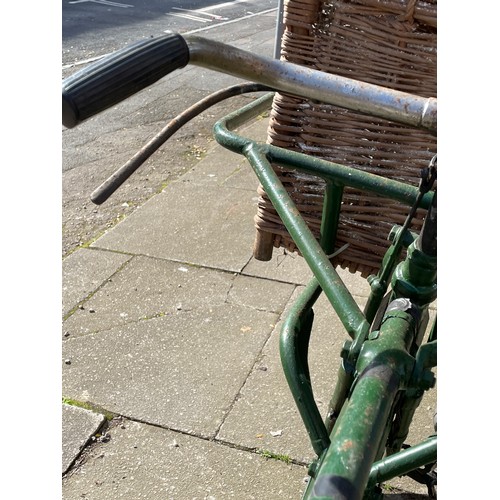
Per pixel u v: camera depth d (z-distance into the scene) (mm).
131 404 2479
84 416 2406
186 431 2352
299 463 2213
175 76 7266
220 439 2314
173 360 2730
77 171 4777
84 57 7695
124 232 3830
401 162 1479
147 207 4160
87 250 3627
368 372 877
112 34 9219
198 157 5035
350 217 1585
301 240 1216
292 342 1196
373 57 1402
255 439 2312
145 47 737
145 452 2262
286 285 3299
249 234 3803
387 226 1564
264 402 2490
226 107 6223
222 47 811
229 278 3359
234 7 12852
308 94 850
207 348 2807
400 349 925
